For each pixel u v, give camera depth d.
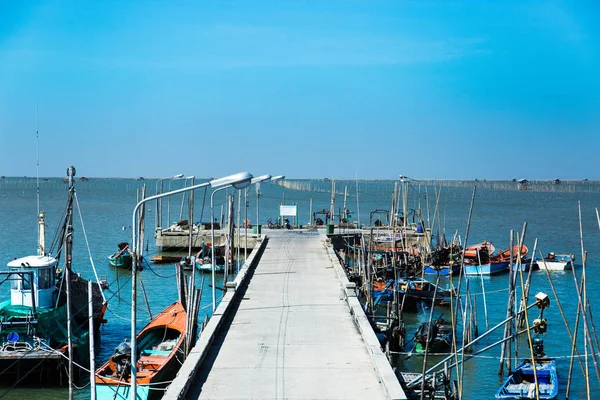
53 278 44.50
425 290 60.94
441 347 46.25
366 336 30.69
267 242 77.19
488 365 44.62
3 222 139.75
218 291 69.06
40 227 51.31
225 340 31.97
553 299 64.88
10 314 41.50
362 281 59.72
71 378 32.78
